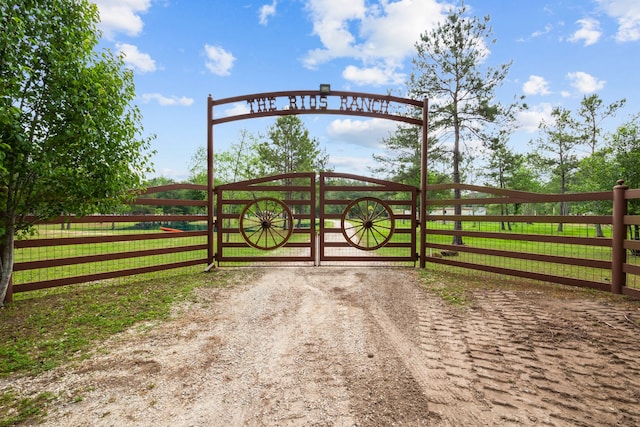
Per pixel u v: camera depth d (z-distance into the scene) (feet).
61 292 16.06
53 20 13.08
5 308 13.25
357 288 17.25
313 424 6.26
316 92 22.99
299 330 11.34
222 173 52.65
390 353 9.45
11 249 13.58
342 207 35.88
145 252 19.42
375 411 6.66
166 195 97.60
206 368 8.56
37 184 13.34
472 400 7.01
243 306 14.11
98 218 17.15
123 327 11.47
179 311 13.34
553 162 71.77
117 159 14.94
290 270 22.24
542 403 6.88
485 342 10.11
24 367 8.48
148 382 7.84
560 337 10.28
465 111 42.70
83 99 12.96
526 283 18.12
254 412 6.68
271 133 69.87
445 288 17.08
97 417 6.47
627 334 10.39
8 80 11.10
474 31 41.27
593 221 16.11
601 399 7.00
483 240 48.32
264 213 24.44
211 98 23.38
